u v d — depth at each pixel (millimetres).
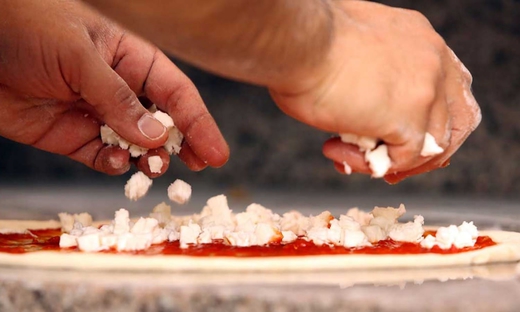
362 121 697
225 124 2340
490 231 866
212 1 636
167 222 866
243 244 778
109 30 866
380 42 698
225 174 2312
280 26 659
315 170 2250
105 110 823
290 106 702
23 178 2393
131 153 857
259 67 670
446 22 2186
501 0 2146
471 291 693
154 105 881
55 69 832
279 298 675
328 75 688
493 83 2129
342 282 709
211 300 678
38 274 725
